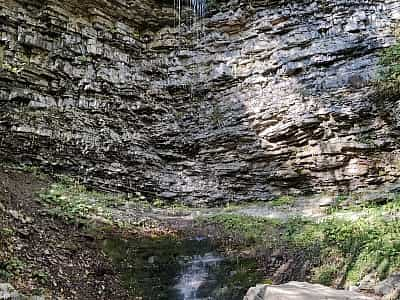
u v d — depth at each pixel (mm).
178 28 17156
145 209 12664
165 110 16062
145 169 14641
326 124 13992
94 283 7887
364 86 13836
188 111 16172
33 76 13477
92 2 15445
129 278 8508
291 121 14445
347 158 13477
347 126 13727
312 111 14227
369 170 13094
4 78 12836
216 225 11305
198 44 16922
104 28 15664
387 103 13375
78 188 12484
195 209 13664
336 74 14484
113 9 16047
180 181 14812
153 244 9695
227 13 16891
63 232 8992
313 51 15039
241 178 14711
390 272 7230
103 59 15320
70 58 14477
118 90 15273
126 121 15125
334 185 13492
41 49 13922
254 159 14797
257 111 15148
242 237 10289
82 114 14070
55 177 12445
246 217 11742
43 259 7711
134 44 16375
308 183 13945
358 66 14242
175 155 15320
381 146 13094
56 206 10062
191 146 15492
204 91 16297
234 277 8812
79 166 13219
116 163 14117
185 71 16672
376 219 9961
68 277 7629
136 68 16156
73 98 14117
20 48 13508
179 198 14492
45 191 10859
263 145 14781
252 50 16062
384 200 11938
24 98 13047
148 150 15117
